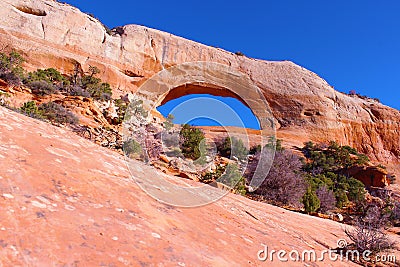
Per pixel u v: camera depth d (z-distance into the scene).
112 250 1.98
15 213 1.94
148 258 2.05
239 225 3.70
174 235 2.57
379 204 16.41
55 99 17.72
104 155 3.82
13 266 1.57
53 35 31.81
